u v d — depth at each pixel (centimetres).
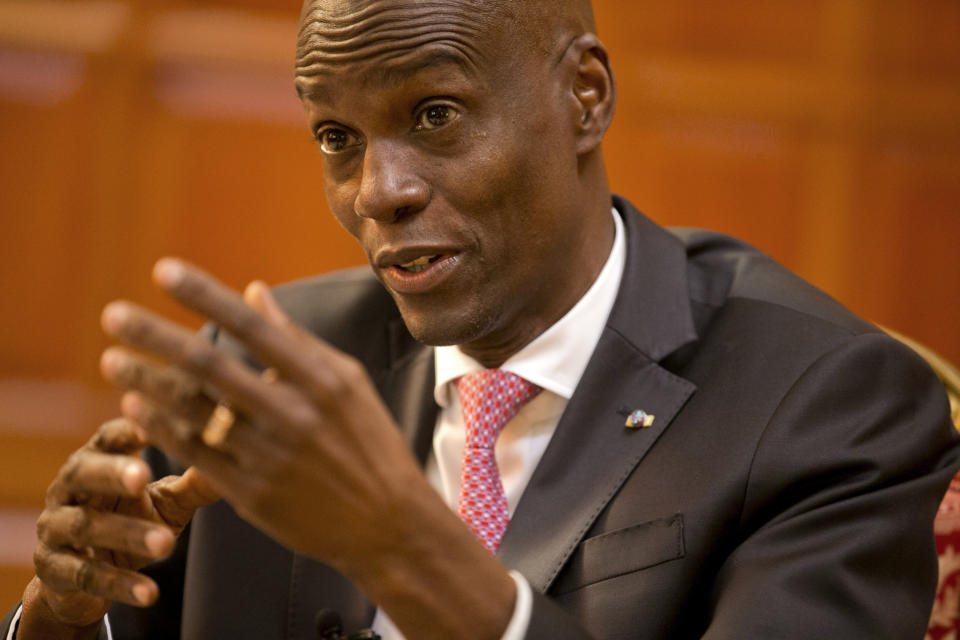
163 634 484
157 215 1013
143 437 328
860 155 1007
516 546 408
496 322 418
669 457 411
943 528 479
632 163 1009
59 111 1008
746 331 438
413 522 288
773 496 390
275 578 450
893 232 1007
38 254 1007
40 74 1007
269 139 1014
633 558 394
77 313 1009
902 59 1004
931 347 1012
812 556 372
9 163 1005
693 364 437
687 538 390
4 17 1000
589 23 427
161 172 1013
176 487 364
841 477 390
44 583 358
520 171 398
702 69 1006
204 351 256
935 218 1007
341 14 386
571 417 427
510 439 445
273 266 1016
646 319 444
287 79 1016
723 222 1009
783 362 418
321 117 399
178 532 373
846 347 414
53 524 337
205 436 272
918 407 413
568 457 422
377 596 294
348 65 383
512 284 412
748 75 1005
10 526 982
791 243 1009
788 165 1007
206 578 456
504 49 391
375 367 497
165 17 1009
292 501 277
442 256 400
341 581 438
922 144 1006
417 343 496
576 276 439
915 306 1009
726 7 1006
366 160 393
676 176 1008
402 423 475
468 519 425
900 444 397
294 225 1016
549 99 405
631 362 436
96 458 317
